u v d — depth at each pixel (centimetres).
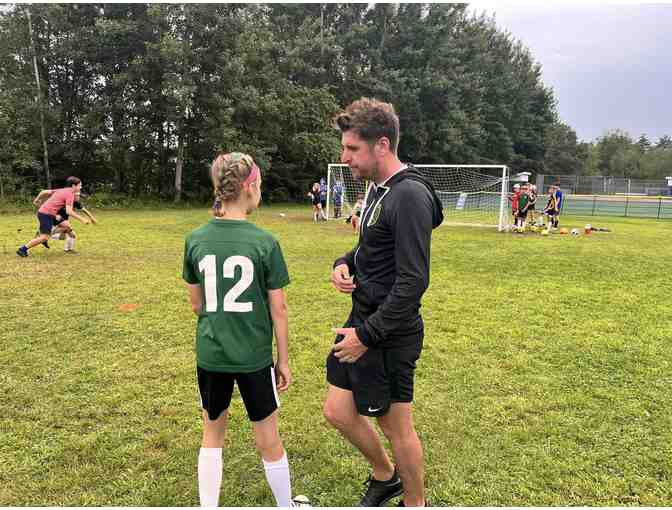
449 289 695
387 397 199
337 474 260
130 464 265
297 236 1291
